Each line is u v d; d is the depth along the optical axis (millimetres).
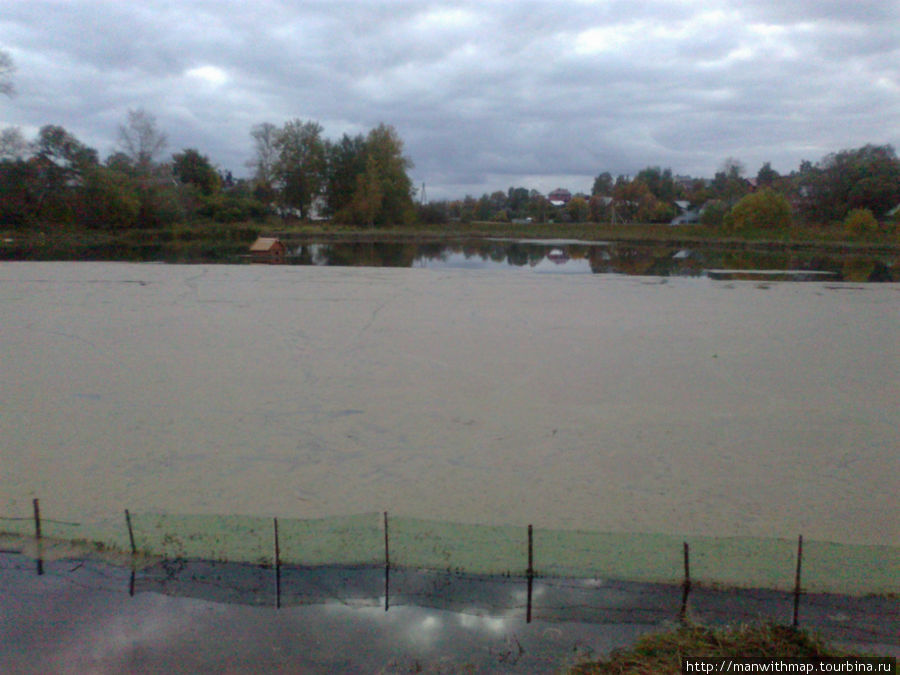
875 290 25203
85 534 6711
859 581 5879
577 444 9391
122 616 5398
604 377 12656
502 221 101062
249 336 15891
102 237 52750
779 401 11336
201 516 7164
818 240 52062
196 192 67625
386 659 4930
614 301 21922
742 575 5977
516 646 5062
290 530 6824
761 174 116812
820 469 8609
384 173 74875
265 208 73125
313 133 74938
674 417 10523
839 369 13359
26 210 51812
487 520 7164
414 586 5828
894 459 8938
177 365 13273
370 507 7473
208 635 5191
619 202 90188
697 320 18500
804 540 6695
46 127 54094
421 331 16609
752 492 7949
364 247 52000
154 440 9422
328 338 15719
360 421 10234
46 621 5320
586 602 5598
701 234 62938
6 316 18188
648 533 6848
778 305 21312
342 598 5660
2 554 6312
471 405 11000
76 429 9812
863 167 62031
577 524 7098
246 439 9484
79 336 15789
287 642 5113
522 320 18250
